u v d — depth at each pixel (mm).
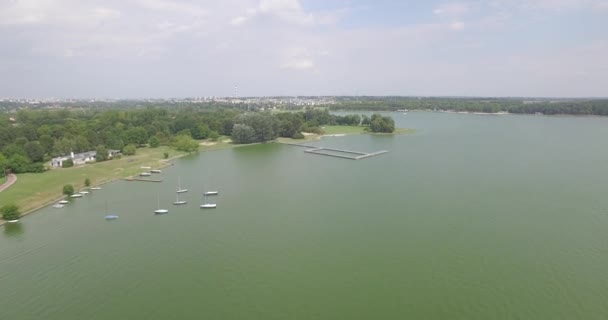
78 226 111500
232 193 143625
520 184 147000
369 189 144875
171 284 78625
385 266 84250
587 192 135000
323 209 122438
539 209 118250
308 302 71625
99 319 67625
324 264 85625
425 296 72812
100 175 169500
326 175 171125
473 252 89938
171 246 96562
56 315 68875
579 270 81125
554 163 184625
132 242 99438
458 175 163750
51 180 152875
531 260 85750
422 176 163875
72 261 89062
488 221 108875
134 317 68125
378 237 99312
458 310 68438
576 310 67750
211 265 86250
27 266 86750
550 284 76000
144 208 127500
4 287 78062
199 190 148750
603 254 88000
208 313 68875
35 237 103438
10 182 147125
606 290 73562
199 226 110000
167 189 151000
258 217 116375
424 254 89438
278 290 75750
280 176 171125
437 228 104438
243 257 89688
